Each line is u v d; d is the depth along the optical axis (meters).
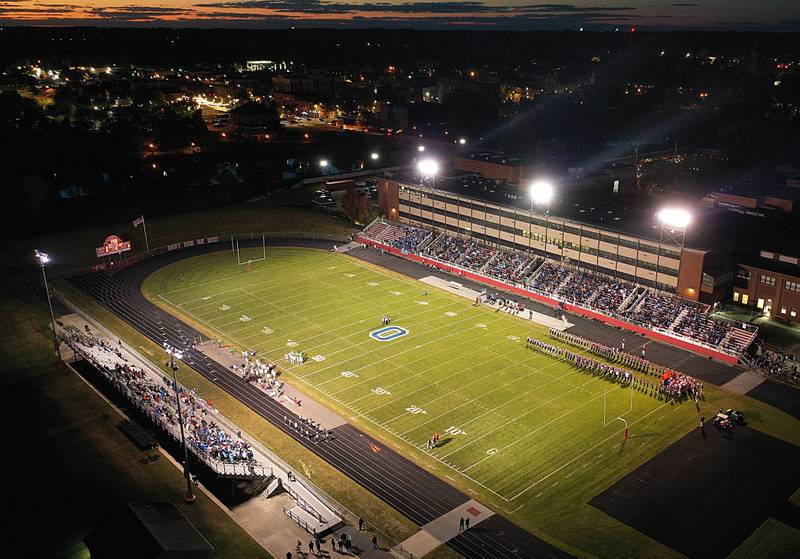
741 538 52.62
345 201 145.00
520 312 99.12
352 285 111.06
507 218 117.00
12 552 49.38
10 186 145.25
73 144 188.25
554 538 52.94
